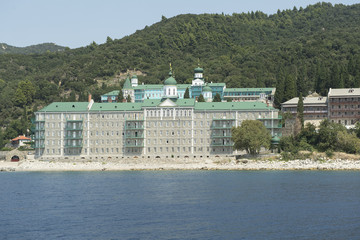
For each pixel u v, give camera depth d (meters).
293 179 164.25
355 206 115.75
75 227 99.19
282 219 103.50
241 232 93.69
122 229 96.75
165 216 107.25
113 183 163.38
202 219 104.06
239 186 148.88
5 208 120.12
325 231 93.94
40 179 181.12
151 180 169.38
